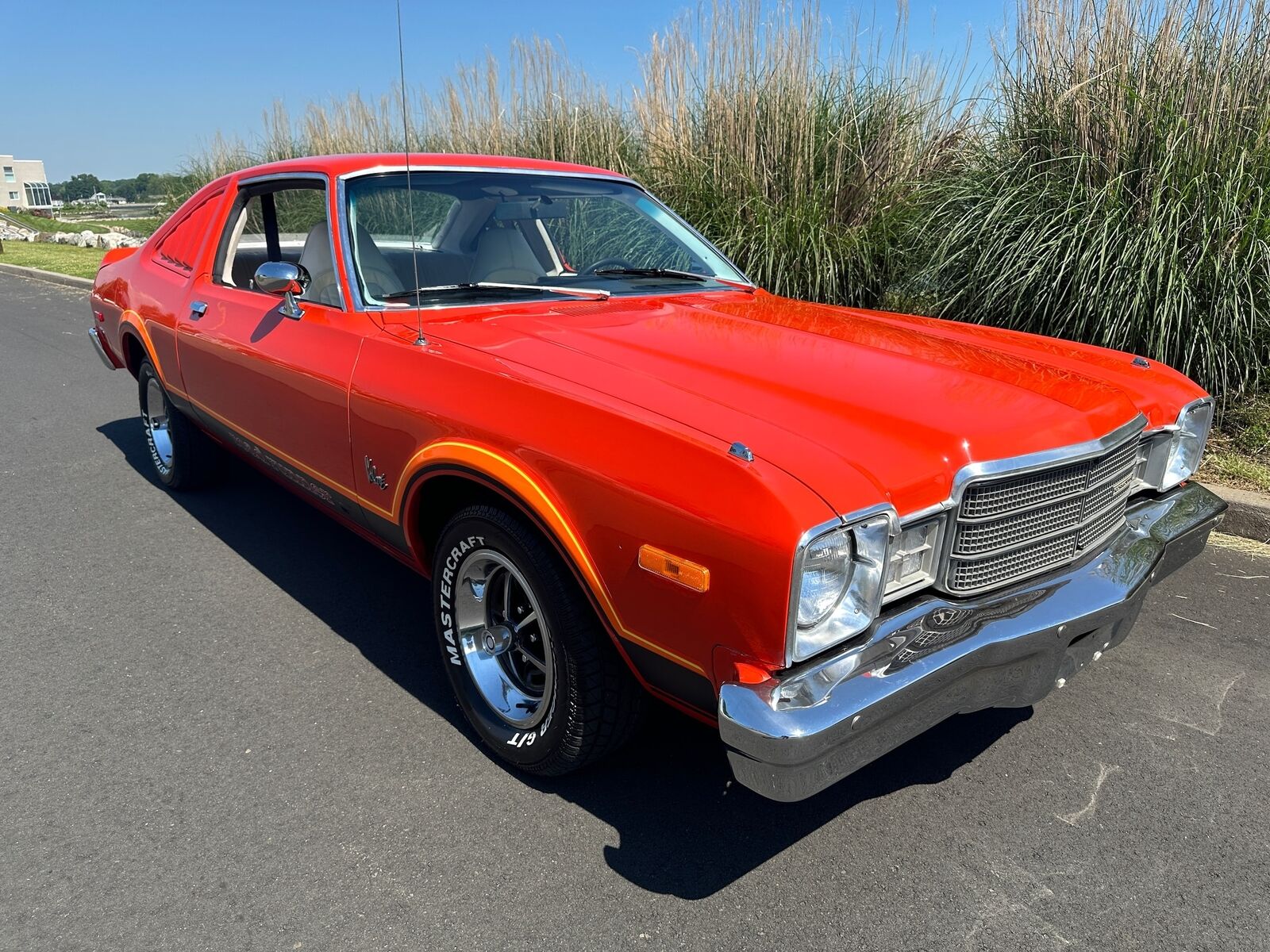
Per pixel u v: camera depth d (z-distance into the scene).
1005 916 1.97
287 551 3.89
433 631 3.22
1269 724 2.66
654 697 2.13
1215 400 4.90
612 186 3.70
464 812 2.29
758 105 7.25
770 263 6.41
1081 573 2.23
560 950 1.88
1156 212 4.91
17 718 2.67
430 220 3.08
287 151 13.33
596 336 2.56
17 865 2.10
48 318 10.41
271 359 3.04
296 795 2.35
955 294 5.79
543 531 2.09
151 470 4.97
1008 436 2.04
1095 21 5.48
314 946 1.88
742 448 1.81
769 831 2.24
